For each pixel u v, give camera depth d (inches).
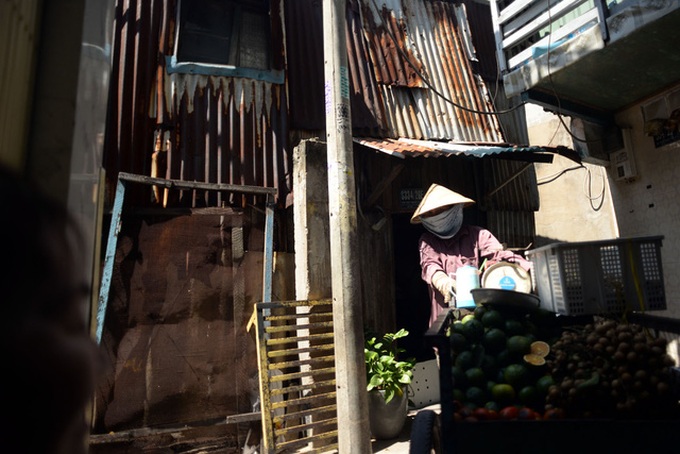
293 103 225.9
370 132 242.2
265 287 175.2
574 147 255.4
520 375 82.6
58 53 59.6
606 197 354.9
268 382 155.0
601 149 242.1
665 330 81.3
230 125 212.5
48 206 18.2
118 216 158.9
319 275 178.2
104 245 174.2
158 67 205.5
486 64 299.4
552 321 95.7
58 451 16.4
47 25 60.1
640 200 227.8
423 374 218.7
